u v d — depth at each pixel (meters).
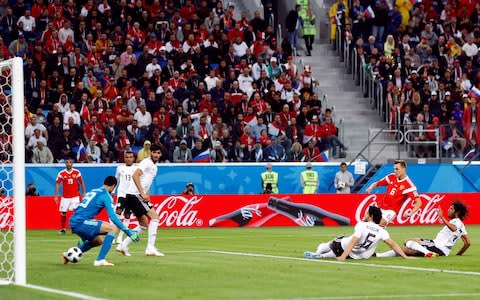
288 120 67.00
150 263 32.12
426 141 67.00
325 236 49.25
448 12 81.06
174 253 37.16
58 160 62.31
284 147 66.06
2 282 26.62
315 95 69.31
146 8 75.00
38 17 72.12
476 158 67.19
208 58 72.31
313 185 63.91
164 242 44.56
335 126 68.19
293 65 72.44
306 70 71.94
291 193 65.25
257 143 65.69
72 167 58.53
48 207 58.34
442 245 34.81
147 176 35.72
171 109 65.94
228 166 64.69
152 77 68.38
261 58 71.75
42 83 66.00
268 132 66.81
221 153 64.75
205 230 55.94
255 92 68.19
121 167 37.00
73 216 31.00
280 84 70.88
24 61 67.69
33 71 66.31
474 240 45.53
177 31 74.25
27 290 24.44
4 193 55.91
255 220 60.19
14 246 26.62
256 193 65.12
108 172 62.44
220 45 73.25
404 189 37.38
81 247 31.64
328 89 75.25
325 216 61.06
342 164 63.91
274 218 60.59
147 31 73.19
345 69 77.31
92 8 73.19
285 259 33.72
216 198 59.84
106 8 73.25
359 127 71.44
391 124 68.56
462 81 73.06
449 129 67.00
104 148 62.94
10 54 69.06
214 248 40.25
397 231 54.19
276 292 23.67
